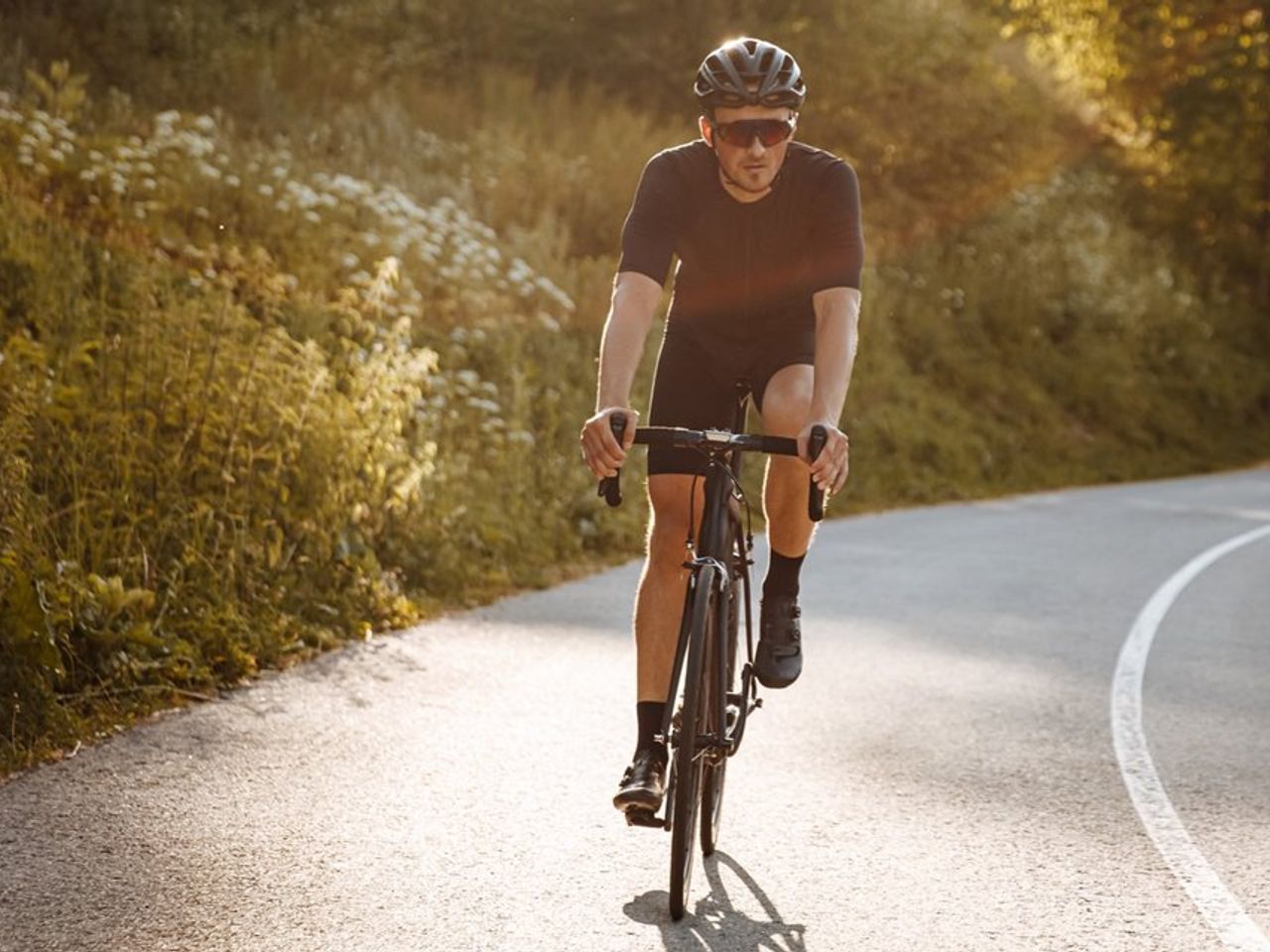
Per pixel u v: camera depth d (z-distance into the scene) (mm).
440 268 13531
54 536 6734
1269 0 32938
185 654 6520
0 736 5402
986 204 25438
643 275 4281
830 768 5703
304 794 5074
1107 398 24516
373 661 7195
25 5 15945
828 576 10641
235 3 18781
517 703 6516
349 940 3818
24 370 7988
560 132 18672
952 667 7664
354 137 16062
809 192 4352
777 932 3994
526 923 3986
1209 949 3955
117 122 13562
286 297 11594
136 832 4605
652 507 4477
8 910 3920
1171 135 32562
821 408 4047
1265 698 7188
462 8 20969
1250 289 32312
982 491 18500
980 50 24688
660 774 4039
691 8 21125
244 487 7922
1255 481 21844
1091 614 9422
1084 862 4668
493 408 11445
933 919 4129
